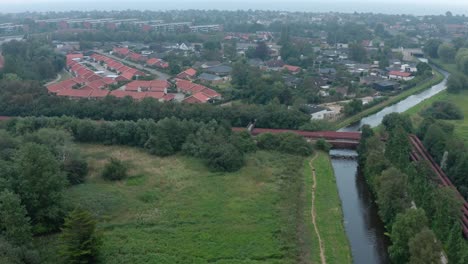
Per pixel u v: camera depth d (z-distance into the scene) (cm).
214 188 9475
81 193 9012
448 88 19250
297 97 16425
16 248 6375
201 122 12488
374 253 7594
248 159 11100
